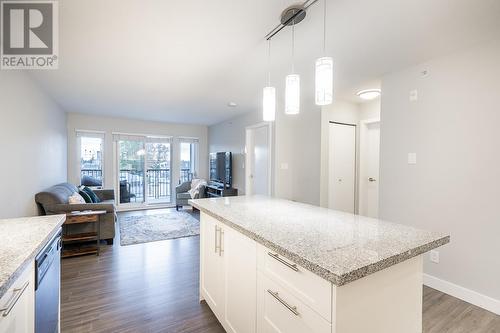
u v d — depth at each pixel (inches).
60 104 183.3
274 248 46.4
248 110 203.8
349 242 47.3
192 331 72.4
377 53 94.4
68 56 99.0
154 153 268.7
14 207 102.0
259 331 54.7
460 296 90.4
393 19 72.3
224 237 69.9
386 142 114.6
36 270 46.2
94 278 104.0
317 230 55.1
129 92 151.2
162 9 68.5
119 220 203.5
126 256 128.4
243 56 99.0
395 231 54.5
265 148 189.3
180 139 277.6
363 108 171.0
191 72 117.0
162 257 127.3
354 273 35.6
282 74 119.5
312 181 163.2
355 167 175.3
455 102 92.0
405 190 106.9
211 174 277.1
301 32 80.4
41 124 139.6
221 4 66.2
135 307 83.6
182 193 249.9
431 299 90.5
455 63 92.4
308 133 166.7
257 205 85.0
